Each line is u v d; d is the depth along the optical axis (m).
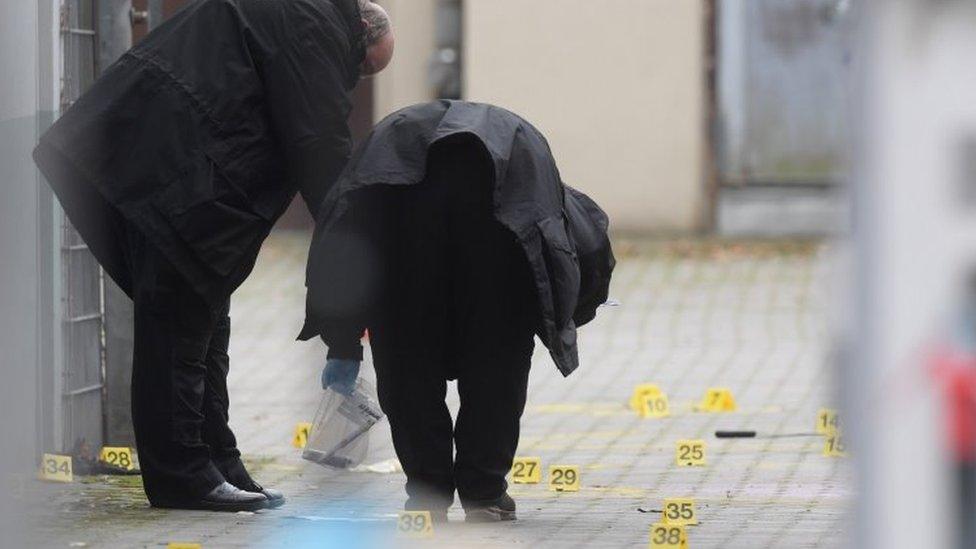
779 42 52.00
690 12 52.16
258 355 35.62
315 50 16.66
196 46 16.78
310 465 21.53
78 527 16.34
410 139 16.02
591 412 28.45
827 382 6.89
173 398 17.20
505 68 52.22
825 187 52.19
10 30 18.66
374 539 15.88
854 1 6.32
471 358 16.41
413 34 52.00
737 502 19.17
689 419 27.55
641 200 52.62
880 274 6.17
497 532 16.41
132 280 17.23
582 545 15.66
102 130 16.62
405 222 16.08
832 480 21.06
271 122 16.80
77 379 20.34
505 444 16.78
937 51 6.17
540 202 15.94
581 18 52.09
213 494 17.47
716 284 44.69
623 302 42.25
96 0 20.72
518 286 16.30
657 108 52.34
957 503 6.13
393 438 16.73
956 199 6.14
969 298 6.13
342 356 17.03
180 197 16.50
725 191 52.47
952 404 6.11
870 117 6.20
